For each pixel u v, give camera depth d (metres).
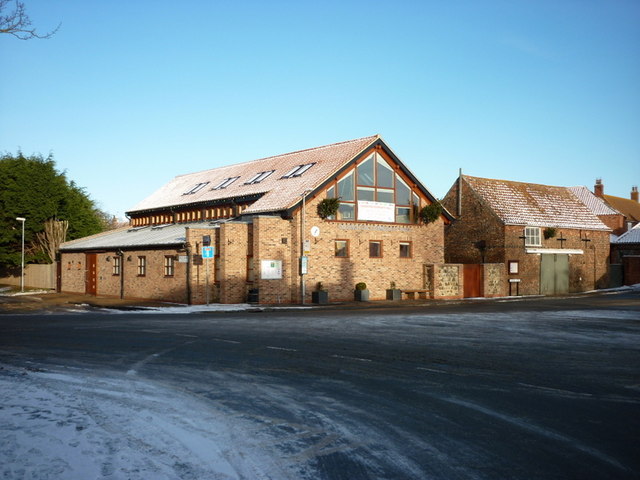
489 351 12.74
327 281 29.78
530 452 6.07
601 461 5.76
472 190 39.38
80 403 8.34
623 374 10.13
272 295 28.27
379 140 31.50
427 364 11.17
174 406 8.20
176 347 13.51
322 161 32.41
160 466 5.79
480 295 35.66
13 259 49.66
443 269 33.47
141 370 10.80
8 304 30.28
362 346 13.51
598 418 7.30
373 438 6.66
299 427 7.14
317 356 12.13
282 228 28.75
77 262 40.25
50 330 17.16
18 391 9.05
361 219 31.09
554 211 41.91
